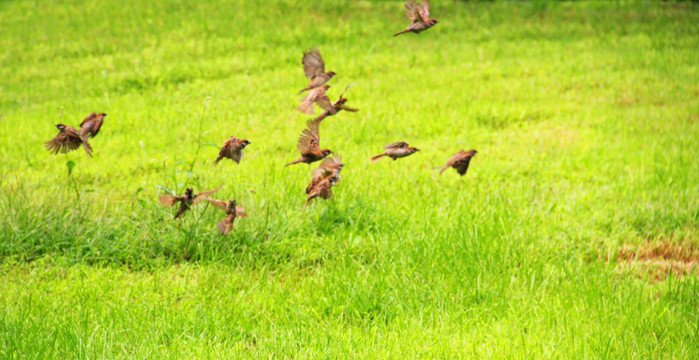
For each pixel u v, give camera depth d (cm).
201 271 1212
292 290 1170
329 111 1010
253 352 979
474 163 1755
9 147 1847
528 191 1573
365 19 3148
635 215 1456
